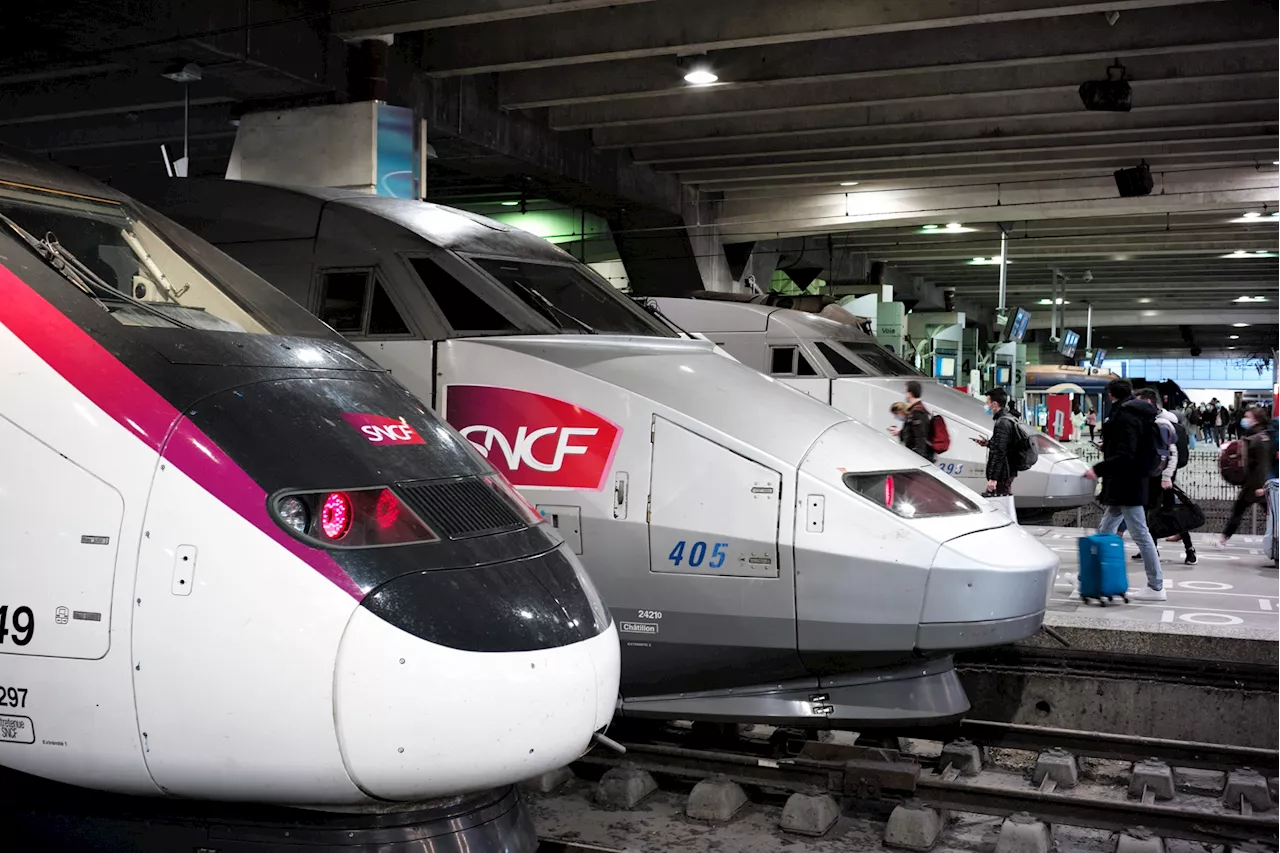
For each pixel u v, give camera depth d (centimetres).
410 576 353
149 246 458
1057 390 3344
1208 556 1200
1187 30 1308
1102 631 779
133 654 342
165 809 374
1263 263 3462
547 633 369
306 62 1263
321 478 359
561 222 2302
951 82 1534
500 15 1225
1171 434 1120
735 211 2334
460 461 413
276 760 339
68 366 359
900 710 579
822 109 1700
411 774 342
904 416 1132
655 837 540
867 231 2834
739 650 570
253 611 339
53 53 1323
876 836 546
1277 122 1659
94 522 347
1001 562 568
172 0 1105
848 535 554
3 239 380
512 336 591
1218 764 616
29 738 349
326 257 620
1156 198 2211
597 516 573
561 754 368
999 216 2273
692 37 1320
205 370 371
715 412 578
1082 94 1437
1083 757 650
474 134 1530
